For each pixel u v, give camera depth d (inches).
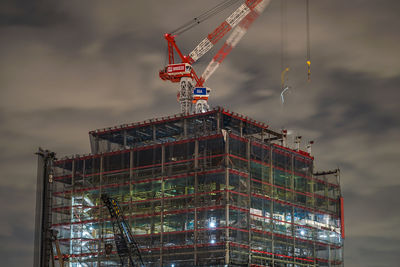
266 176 6343.5
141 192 6333.7
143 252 6072.8
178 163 6210.6
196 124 6643.7
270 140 7150.6
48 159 5098.4
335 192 7214.6
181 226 5979.3
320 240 6791.3
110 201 5826.8
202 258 5748.0
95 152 7111.2
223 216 5762.8
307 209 6722.4
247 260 5807.1
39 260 5408.5
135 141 7037.4
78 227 6555.1
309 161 7017.7
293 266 6323.8
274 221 6250.0
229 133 6028.5
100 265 6284.5
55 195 6835.6
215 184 5940.0
